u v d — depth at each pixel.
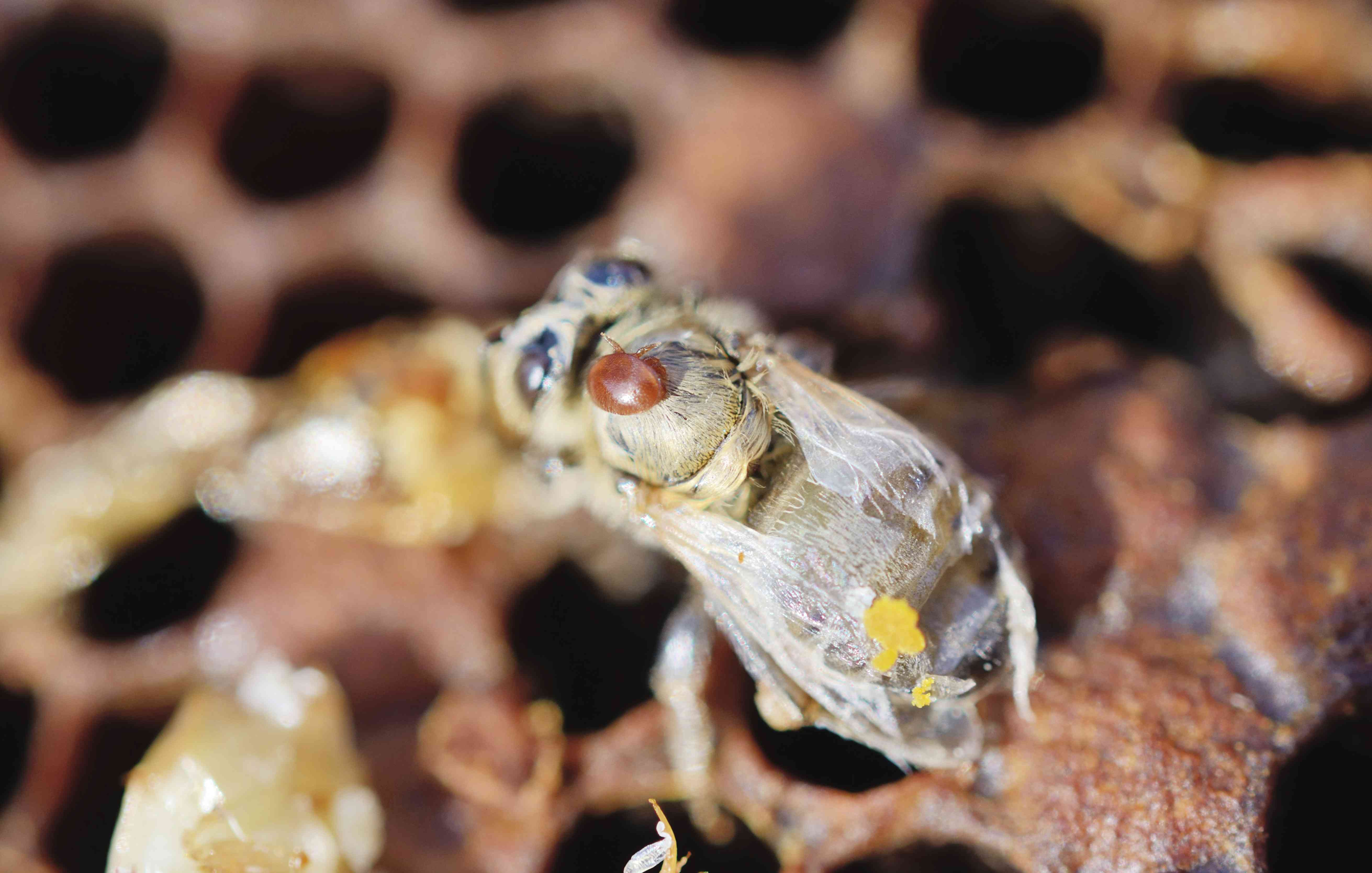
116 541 0.10
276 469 0.09
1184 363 0.10
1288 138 0.10
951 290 0.10
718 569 0.09
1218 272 0.09
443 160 0.10
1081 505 0.09
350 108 0.10
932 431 0.09
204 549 0.10
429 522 0.09
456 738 0.09
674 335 0.09
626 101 0.10
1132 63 0.10
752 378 0.09
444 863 0.09
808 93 0.10
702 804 0.09
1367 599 0.09
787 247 0.10
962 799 0.09
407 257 0.10
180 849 0.09
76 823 0.09
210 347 0.10
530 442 0.09
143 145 0.10
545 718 0.09
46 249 0.10
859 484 0.08
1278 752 0.09
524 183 0.10
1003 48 0.10
